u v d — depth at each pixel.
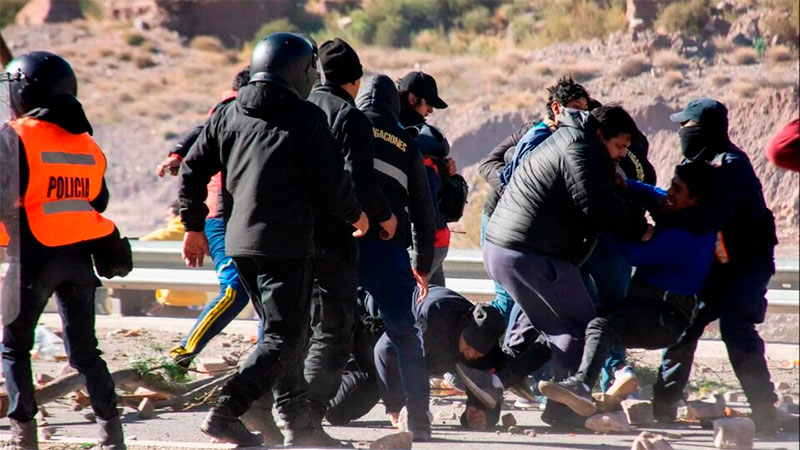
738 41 113.19
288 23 154.75
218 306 25.19
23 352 18.08
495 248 21.17
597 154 20.36
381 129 20.17
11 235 17.22
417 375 20.11
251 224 17.36
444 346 21.70
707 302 22.23
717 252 21.94
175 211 37.94
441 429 21.69
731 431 19.77
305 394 19.05
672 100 103.31
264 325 18.03
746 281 21.77
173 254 34.62
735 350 21.92
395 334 20.25
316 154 17.28
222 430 17.78
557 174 20.45
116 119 130.38
